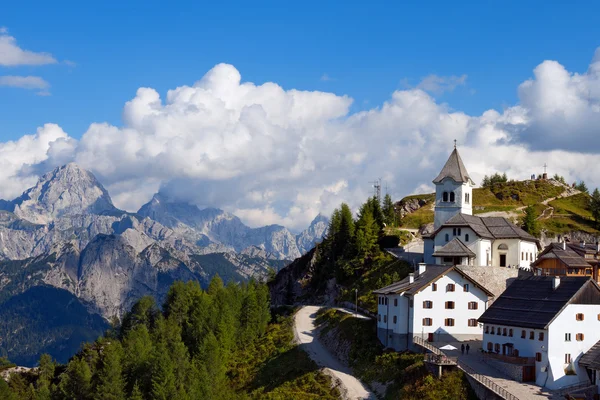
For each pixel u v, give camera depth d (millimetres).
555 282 114250
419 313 131875
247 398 126188
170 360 137875
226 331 165125
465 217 170250
